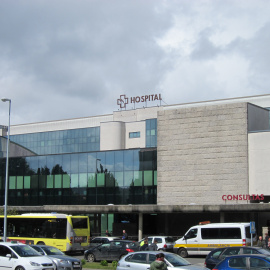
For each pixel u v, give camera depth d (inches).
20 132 3956.7
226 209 1790.1
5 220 1624.0
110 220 2279.8
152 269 668.7
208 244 1433.3
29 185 2556.6
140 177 2225.6
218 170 1980.8
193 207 1855.3
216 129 2006.6
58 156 2486.5
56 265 1007.0
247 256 745.6
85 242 1611.7
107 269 1160.2
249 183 1913.1
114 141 3289.9
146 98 3417.8
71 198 2409.0
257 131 1916.8
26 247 1000.9
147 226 2223.2
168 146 2112.5
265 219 1961.1
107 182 2315.5
